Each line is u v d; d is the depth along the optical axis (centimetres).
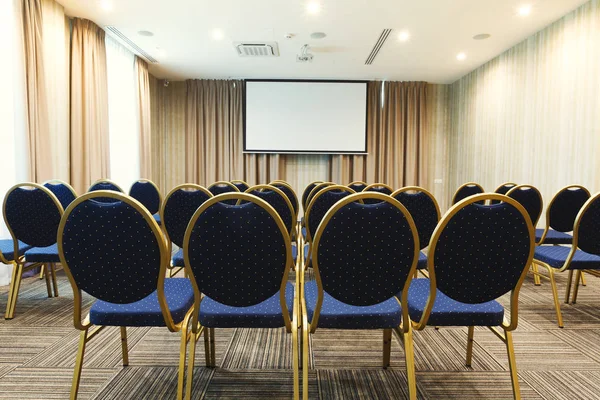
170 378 173
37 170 370
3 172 346
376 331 225
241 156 706
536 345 208
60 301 274
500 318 142
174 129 720
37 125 370
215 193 327
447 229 123
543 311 259
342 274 128
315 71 645
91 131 455
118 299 132
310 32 470
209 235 121
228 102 704
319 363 187
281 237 123
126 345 182
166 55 564
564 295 292
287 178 731
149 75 661
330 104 698
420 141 711
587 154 394
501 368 183
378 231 122
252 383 169
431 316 141
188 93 702
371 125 711
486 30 464
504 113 546
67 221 121
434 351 199
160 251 126
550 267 240
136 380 171
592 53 387
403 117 712
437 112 732
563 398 159
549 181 452
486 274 129
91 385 166
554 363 188
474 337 216
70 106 433
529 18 430
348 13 417
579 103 405
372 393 162
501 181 555
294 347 138
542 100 463
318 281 131
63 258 126
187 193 220
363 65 607
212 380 171
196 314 134
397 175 717
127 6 407
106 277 128
